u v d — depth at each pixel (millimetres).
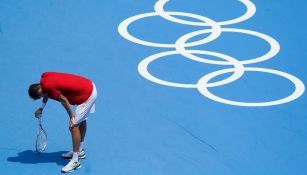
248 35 36125
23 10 38125
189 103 29859
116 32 36031
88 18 37469
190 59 33594
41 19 37188
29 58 33281
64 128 27812
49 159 25781
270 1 40188
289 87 31375
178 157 26094
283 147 26938
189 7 39188
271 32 36531
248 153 26484
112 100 29875
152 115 28891
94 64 32844
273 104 29969
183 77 31953
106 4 39156
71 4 39000
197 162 25812
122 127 27969
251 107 29703
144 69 32562
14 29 36094
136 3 39438
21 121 28234
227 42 35344
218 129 28016
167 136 27422
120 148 26578
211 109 29438
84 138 27078
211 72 32438
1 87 30719
